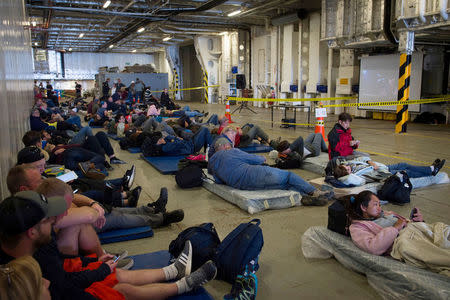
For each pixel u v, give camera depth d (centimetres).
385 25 1015
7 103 396
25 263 138
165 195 383
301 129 1152
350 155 532
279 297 252
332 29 1174
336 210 306
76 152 554
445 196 462
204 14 1919
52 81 3566
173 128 883
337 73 1650
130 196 393
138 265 280
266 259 308
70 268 220
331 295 254
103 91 2225
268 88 2130
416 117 1306
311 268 293
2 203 164
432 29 954
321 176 562
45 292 145
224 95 2498
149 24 2077
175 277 244
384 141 903
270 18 1983
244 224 283
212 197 475
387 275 253
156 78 2639
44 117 981
